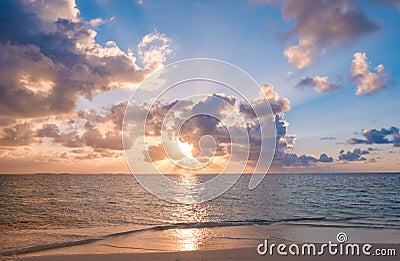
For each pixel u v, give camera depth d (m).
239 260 11.20
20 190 52.28
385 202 35.25
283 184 72.00
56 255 11.95
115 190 51.62
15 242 14.89
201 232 17.58
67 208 29.97
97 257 11.61
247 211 28.11
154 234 17.05
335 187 60.72
